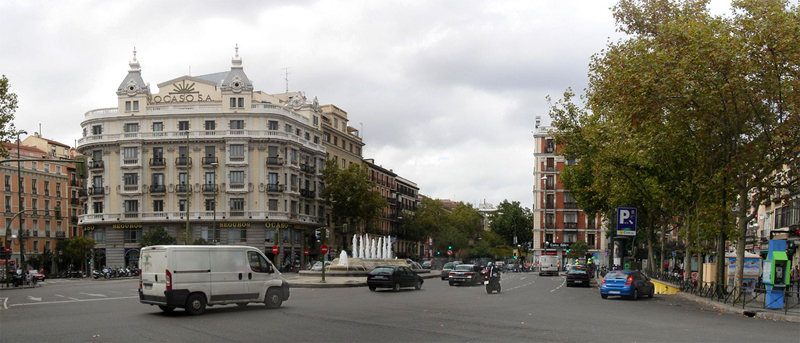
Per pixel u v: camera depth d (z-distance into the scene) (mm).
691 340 15461
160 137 79625
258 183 79750
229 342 14539
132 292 34844
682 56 27516
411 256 127625
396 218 119688
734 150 30594
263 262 22828
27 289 43031
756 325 19719
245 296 22062
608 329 17484
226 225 79250
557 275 77375
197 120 79875
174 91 83812
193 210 79062
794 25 24984
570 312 22969
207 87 83312
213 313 21172
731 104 28562
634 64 29266
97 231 81562
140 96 80812
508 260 131875
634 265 58500
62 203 98938
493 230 126188
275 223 80000
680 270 60438
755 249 59812
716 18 28875
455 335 15867
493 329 17156
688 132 31859
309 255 88688
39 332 16219
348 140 103188
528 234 123625
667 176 39375
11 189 89125
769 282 24859
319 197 92062
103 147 80938
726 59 25953
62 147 101875
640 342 14938
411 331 16578
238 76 81062
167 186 79750
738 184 29562
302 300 27953
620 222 44812
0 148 40719
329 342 14578
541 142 97875
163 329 16797
